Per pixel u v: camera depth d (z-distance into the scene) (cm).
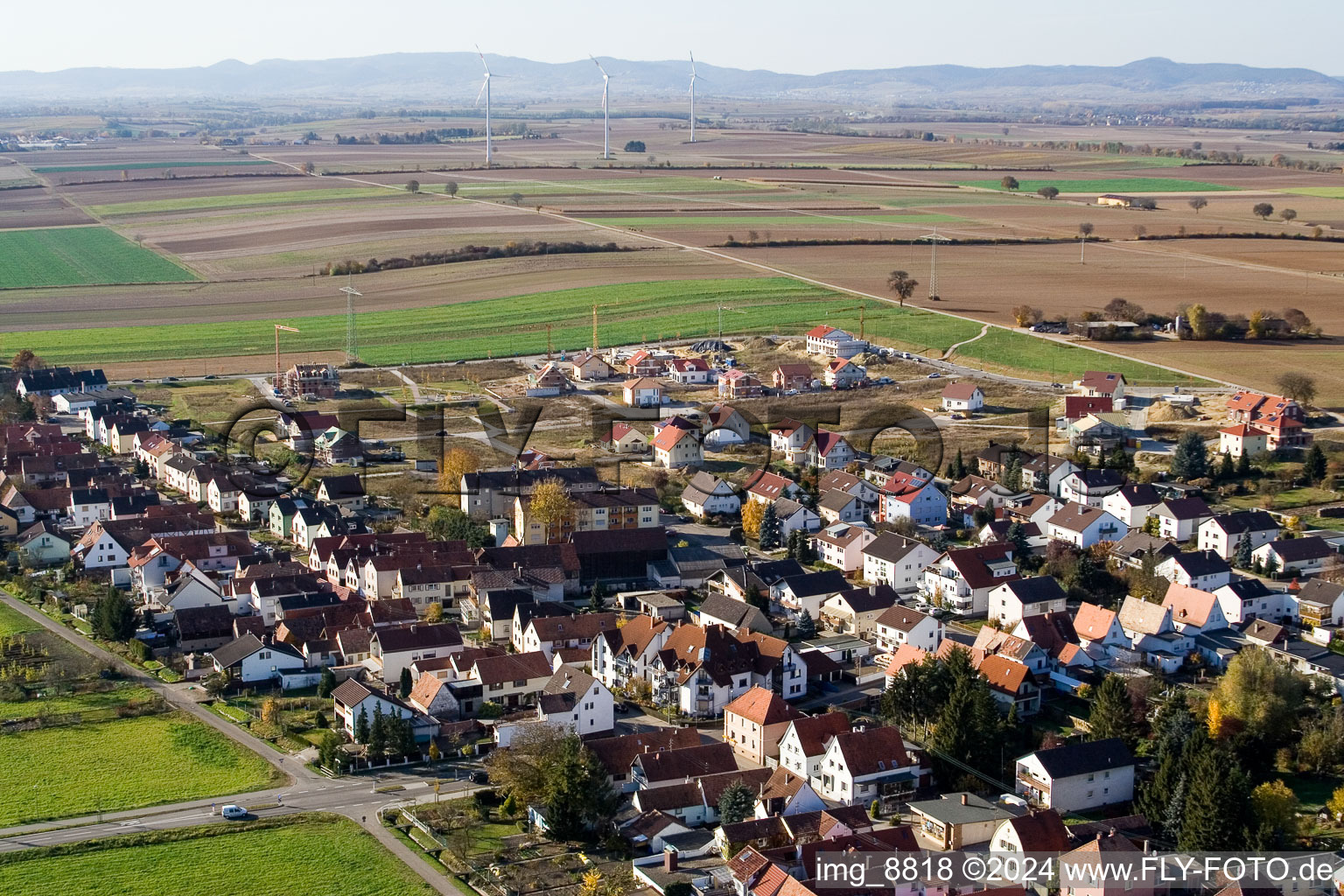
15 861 15675
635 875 15138
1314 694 19462
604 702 19050
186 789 17488
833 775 17125
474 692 19850
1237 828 15038
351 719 19088
